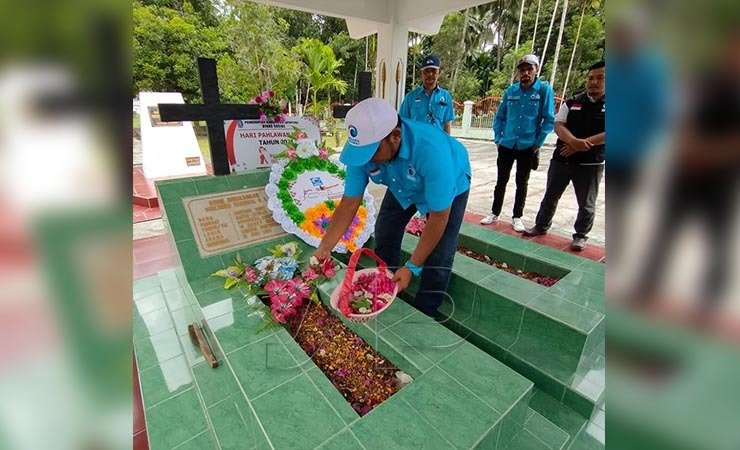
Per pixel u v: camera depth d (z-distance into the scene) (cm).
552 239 303
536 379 157
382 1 368
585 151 258
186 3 1210
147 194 435
